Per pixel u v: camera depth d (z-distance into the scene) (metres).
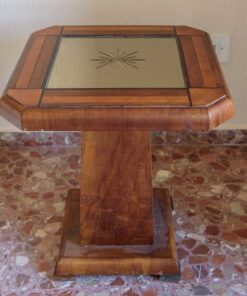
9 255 1.28
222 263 1.25
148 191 1.15
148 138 1.09
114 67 1.04
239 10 1.45
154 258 1.19
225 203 1.44
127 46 1.15
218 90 0.94
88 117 0.87
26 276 1.22
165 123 0.88
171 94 0.92
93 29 1.26
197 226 1.36
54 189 1.51
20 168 1.60
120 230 1.20
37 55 1.10
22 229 1.36
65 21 1.48
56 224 1.38
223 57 1.53
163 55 1.10
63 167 1.60
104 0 1.43
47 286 1.20
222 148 1.68
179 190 1.50
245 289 1.18
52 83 0.97
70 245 1.22
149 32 1.24
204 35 1.22
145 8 1.45
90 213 1.18
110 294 1.17
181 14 1.46
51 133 1.68
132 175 1.13
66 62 1.06
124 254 1.19
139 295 1.17
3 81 1.58
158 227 1.27
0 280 1.21
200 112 0.87
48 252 1.29
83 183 1.14
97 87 0.95
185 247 1.29
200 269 1.23
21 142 1.68
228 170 1.58
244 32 1.49
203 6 1.44
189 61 1.07
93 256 1.19
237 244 1.30
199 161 1.62
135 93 0.92
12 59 1.54
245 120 1.66
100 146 1.09
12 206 1.44
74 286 1.20
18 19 1.47
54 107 0.88
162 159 1.63
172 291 1.18
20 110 0.88
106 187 1.15
